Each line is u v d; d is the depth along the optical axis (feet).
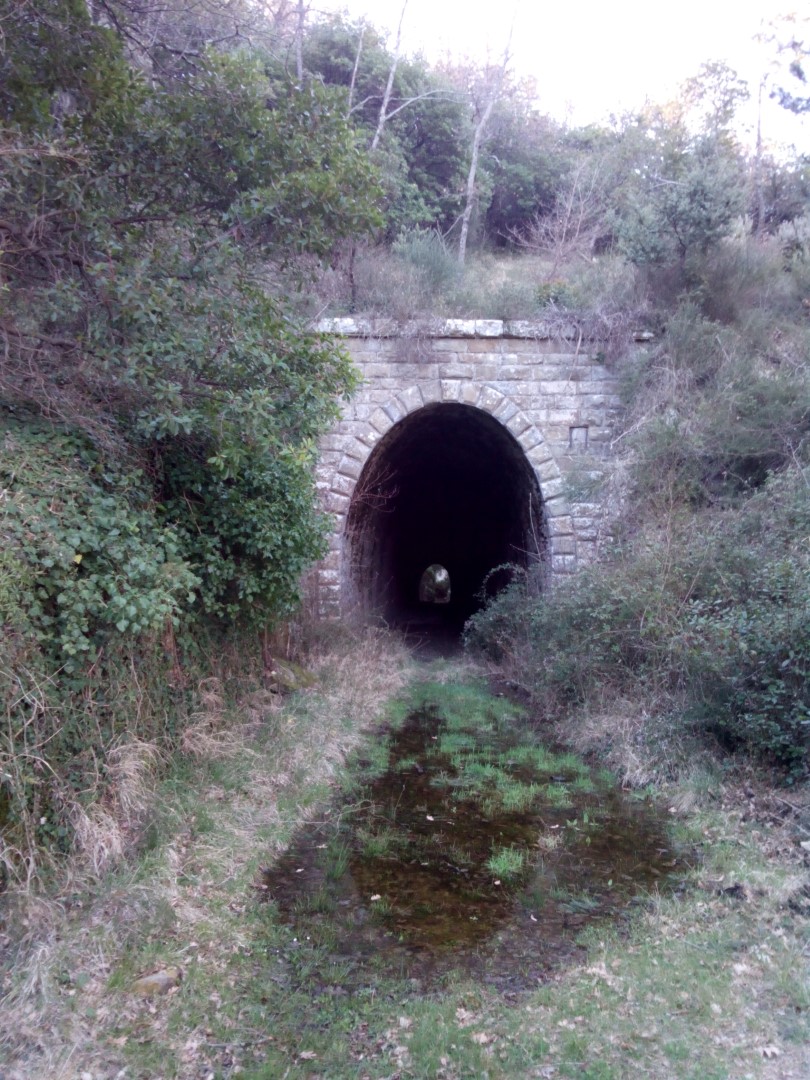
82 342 19.04
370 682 34.73
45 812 14.80
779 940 14.71
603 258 56.59
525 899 16.97
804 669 20.65
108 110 20.40
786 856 18.10
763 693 21.59
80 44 20.11
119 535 17.28
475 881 17.87
